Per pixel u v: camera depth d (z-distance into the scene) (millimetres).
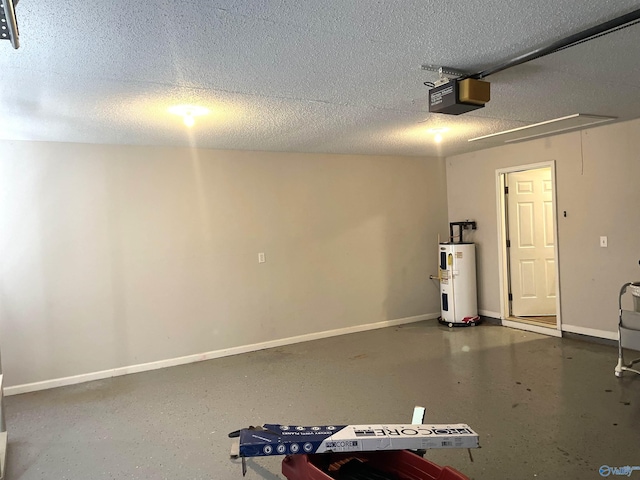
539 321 5527
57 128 3652
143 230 4516
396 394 3625
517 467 2494
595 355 4375
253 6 1784
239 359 4773
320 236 5508
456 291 5836
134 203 4477
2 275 3961
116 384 4137
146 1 1707
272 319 5199
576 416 3080
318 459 2182
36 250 4078
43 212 4105
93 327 4297
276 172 5230
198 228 4785
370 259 5871
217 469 2625
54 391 4008
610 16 2016
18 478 2598
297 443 2000
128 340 4445
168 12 1803
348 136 4500
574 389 3555
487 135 4770
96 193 4312
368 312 5855
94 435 3107
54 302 4145
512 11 1924
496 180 5727
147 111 3240
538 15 1977
